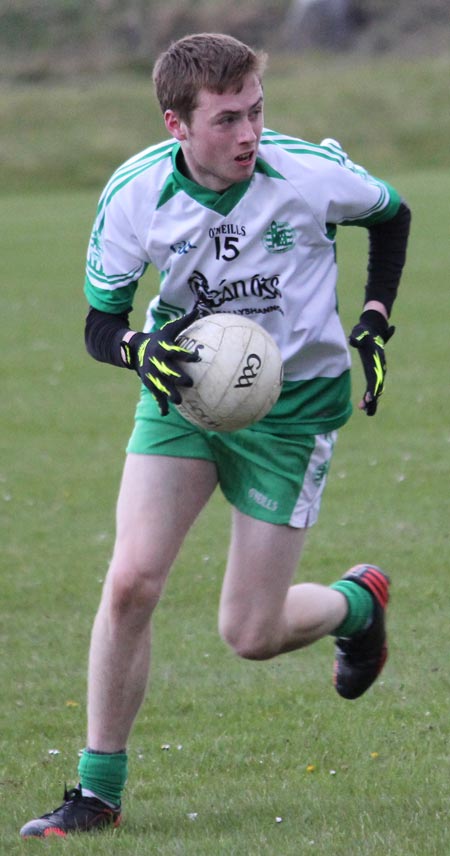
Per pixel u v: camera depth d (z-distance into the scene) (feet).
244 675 49.70
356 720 44.16
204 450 36.68
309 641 40.40
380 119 379.14
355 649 42.16
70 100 390.83
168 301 37.27
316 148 36.17
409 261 185.16
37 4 542.98
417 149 363.35
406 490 75.31
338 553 63.77
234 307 36.47
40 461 86.58
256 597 37.73
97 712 35.86
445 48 493.36
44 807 37.76
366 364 38.06
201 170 34.91
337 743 42.14
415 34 505.66
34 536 70.13
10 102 388.98
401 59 480.64
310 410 37.83
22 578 62.75
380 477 78.43
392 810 35.35
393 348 121.39
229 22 533.14
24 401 105.81
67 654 53.01
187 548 66.69
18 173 347.77
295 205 35.53
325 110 383.45
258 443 37.09
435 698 45.88
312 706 45.96
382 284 39.93
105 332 36.45
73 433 94.68
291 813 35.76
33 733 44.98
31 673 50.93
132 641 35.55
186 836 34.37
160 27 531.09
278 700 46.88
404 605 56.08
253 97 33.63
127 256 36.40
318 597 40.01
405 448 85.51
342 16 517.96
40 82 483.10
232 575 37.96
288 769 40.27
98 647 35.86
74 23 534.37
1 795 38.96
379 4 521.65
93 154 359.05
